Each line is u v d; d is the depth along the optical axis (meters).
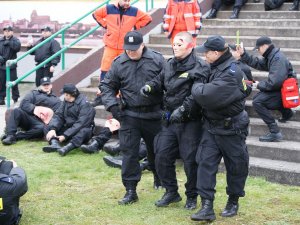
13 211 7.37
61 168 10.55
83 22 19.30
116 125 11.70
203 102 7.31
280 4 16.09
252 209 8.20
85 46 19.22
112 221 7.82
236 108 7.39
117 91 8.65
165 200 8.34
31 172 10.25
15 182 7.30
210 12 16.59
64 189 9.28
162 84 8.09
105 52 12.78
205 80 7.57
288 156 10.03
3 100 17.72
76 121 11.95
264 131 11.04
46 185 9.51
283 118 11.05
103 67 12.82
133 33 8.22
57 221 7.83
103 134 11.77
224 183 9.46
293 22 14.97
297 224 7.64
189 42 7.70
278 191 9.03
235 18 16.06
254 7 16.58
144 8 18.22
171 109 7.92
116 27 12.62
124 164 8.50
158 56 8.44
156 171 8.56
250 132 11.18
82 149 11.62
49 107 13.14
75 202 8.61
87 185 9.51
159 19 16.16
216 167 7.63
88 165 10.74
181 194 8.92
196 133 7.84
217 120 7.49
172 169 8.27
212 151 7.59
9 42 17.47
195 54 7.80
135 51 8.16
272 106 10.57
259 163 9.84
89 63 15.07
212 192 7.61
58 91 14.46
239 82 7.33
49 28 16.83
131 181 8.52
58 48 16.83
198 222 7.68
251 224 7.62
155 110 8.44
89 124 12.02
